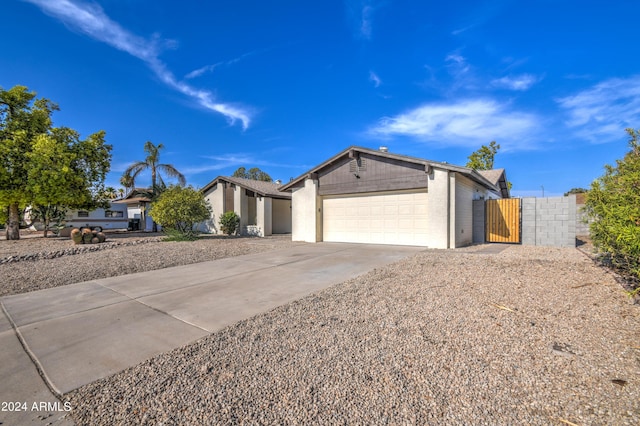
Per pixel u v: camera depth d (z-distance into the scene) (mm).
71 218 24609
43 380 2727
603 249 5848
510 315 3990
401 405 2234
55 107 17672
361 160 13336
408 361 2875
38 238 16531
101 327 3990
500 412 2129
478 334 3436
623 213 4246
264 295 5426
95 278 6992
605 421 2004
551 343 3154
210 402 2338
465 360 2861
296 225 15578
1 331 3908
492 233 12984
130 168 26906
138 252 10602
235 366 2883
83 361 3066
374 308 4445
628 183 4609
